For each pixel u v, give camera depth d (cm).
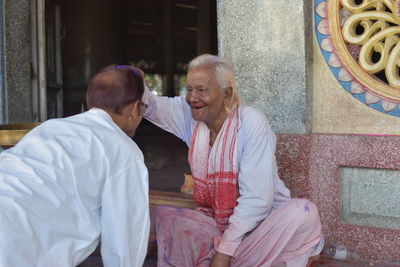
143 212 178
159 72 1455
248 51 328
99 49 1202
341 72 312
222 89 246
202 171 264
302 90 313
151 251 314
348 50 313
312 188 316
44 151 169
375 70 301
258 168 244
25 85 483
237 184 255
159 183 564
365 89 306
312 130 324
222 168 252
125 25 1348
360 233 307
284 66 318
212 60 247
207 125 260
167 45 1458
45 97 499
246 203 244
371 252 305
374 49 303
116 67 198
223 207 253
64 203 164
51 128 178
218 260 242
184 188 364
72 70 1148
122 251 171
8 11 460
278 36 318
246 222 242
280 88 320
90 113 186
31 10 487
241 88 332
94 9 1189
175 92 1495
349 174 313
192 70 246
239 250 250
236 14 330
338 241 314
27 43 484
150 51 1428
